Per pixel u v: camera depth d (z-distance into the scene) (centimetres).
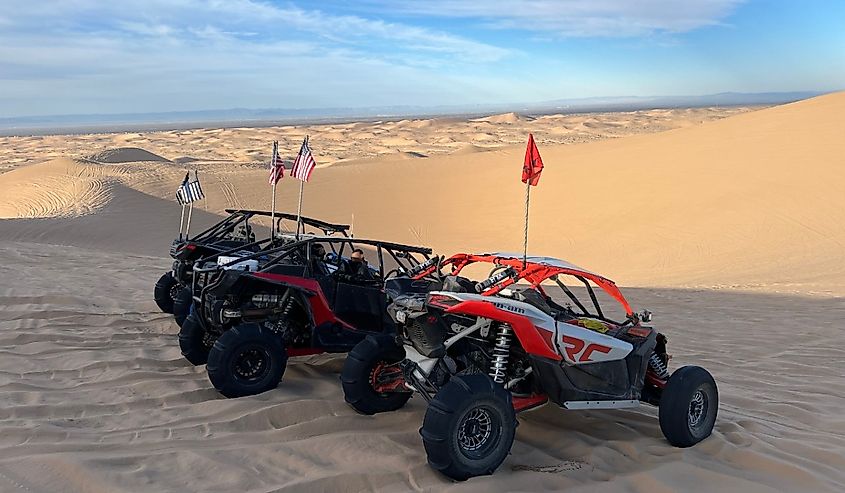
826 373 857
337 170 5203
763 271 2123
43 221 3200
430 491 455
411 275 701
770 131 4003
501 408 479
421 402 645
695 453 545
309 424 569
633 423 618
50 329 911
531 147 553
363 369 596
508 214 3725
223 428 561
